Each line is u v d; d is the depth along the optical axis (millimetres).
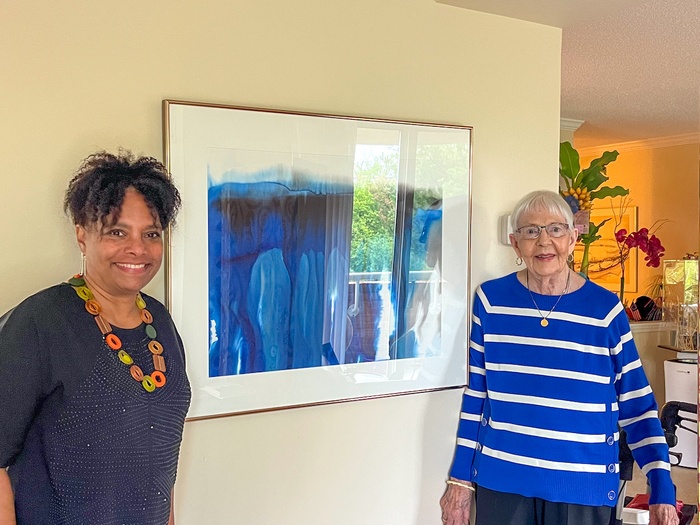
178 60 1628
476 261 2137
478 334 2053
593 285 1932
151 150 1604
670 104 4316
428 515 2076
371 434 1958
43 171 1489
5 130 1449
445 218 2027
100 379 1181
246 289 1714
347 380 1887
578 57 3146
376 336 1928
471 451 2049
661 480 1826
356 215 1869
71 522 1161
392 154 1920
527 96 2209
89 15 1524
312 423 1855
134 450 1197
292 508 1833
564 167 3410
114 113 1560
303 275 1794
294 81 1785
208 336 1671
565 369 1886
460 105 2076
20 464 1184
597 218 6594
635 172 6223
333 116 1812
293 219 1770
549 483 1851
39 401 1158
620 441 2092
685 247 5754
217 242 1667
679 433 4242
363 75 1896
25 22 1462
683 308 4590
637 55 3111
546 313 1927
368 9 1895
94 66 1534
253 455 1770
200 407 1672
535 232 1896
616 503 1915
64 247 1519
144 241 1263
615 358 1905
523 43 2191
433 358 2033
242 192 1691
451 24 2045
